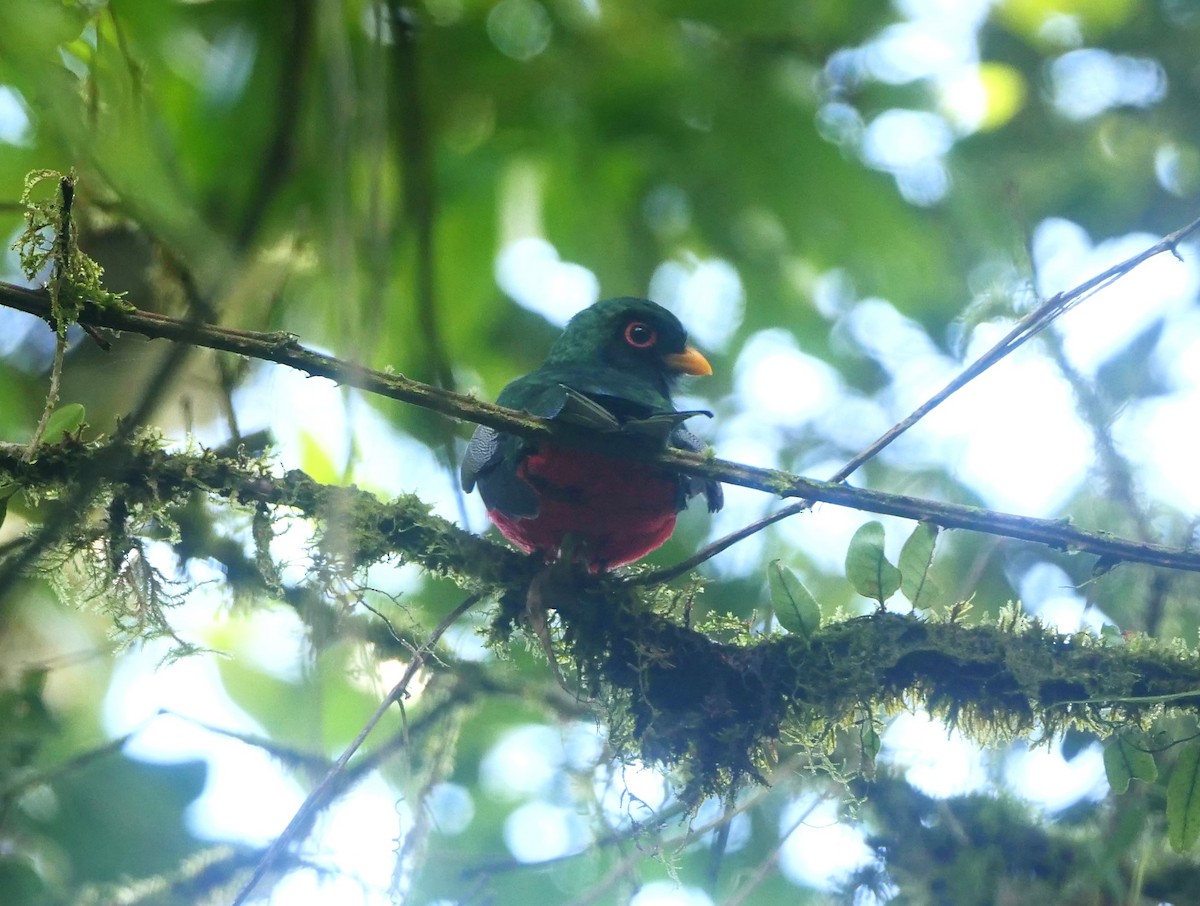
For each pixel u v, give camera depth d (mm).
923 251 11203
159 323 6477
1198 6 15164
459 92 10359
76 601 7598
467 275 10836
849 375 13906
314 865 7656
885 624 7641
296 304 8023
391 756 8727
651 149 10680
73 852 9938
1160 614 9539
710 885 7762
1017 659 7512
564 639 7906
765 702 7637
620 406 8703
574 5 10367
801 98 10578
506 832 12711
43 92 6660
